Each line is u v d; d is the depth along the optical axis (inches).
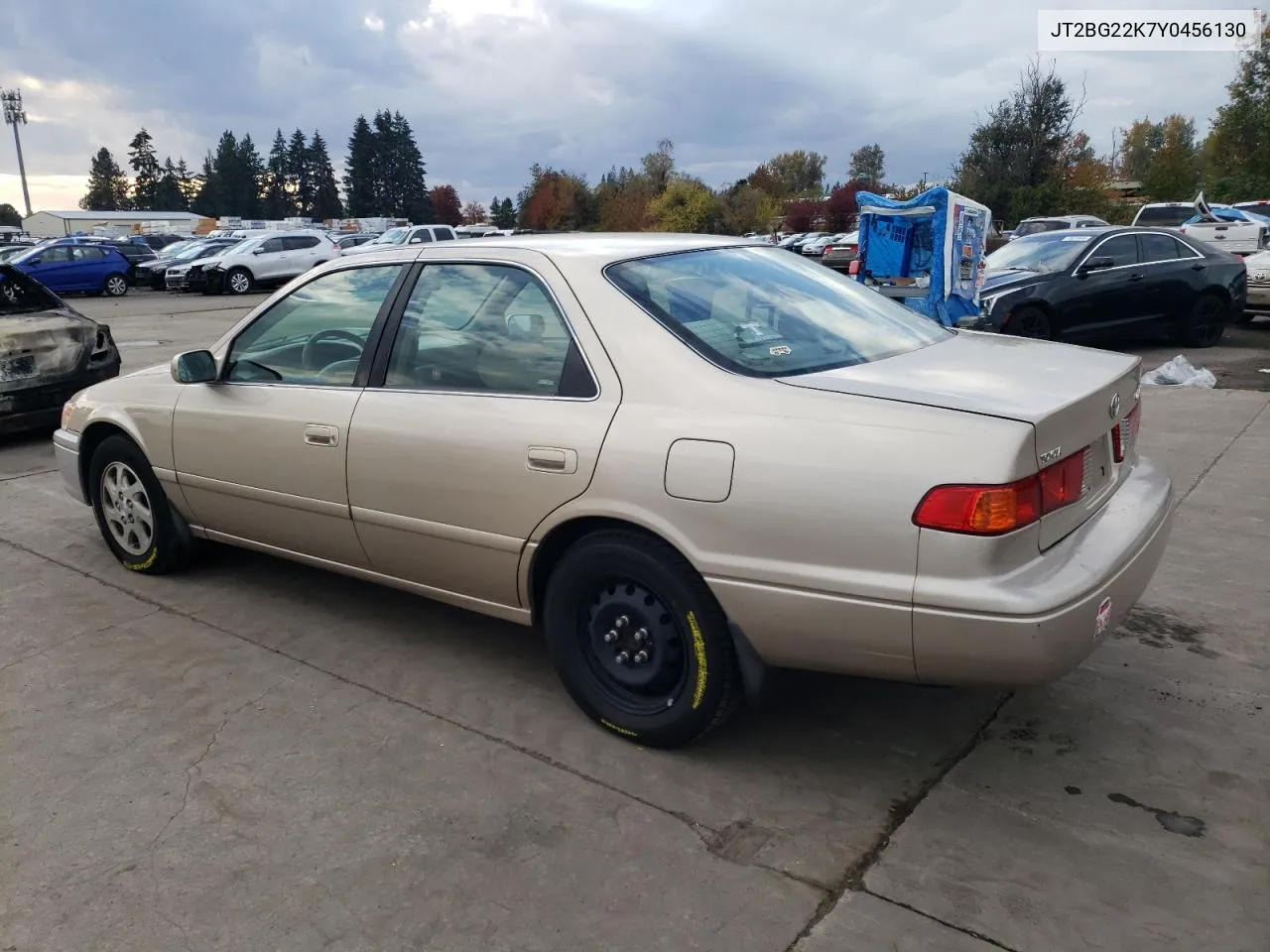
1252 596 165.5
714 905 95.8
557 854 104.1
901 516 97.6
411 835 107.7
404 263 144.2
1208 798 111.0
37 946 92.5
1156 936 90.4
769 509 104.0
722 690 114.4
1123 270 430.3
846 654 104.7
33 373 294.8
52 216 2883.9
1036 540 100.2
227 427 158.1
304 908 96.8
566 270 126.3
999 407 99.9
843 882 98.8
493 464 124.6
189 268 1015.6
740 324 122.2
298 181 4471.0
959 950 89.3
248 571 188.7
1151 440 271.1
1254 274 506.9
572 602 124.7
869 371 114.0
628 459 113.1
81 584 183.9
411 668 147.6
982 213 438.6
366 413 139.2
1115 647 148.5
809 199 2422.5
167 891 99.7
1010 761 119.7
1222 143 1443.2
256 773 120.3
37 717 134.9
